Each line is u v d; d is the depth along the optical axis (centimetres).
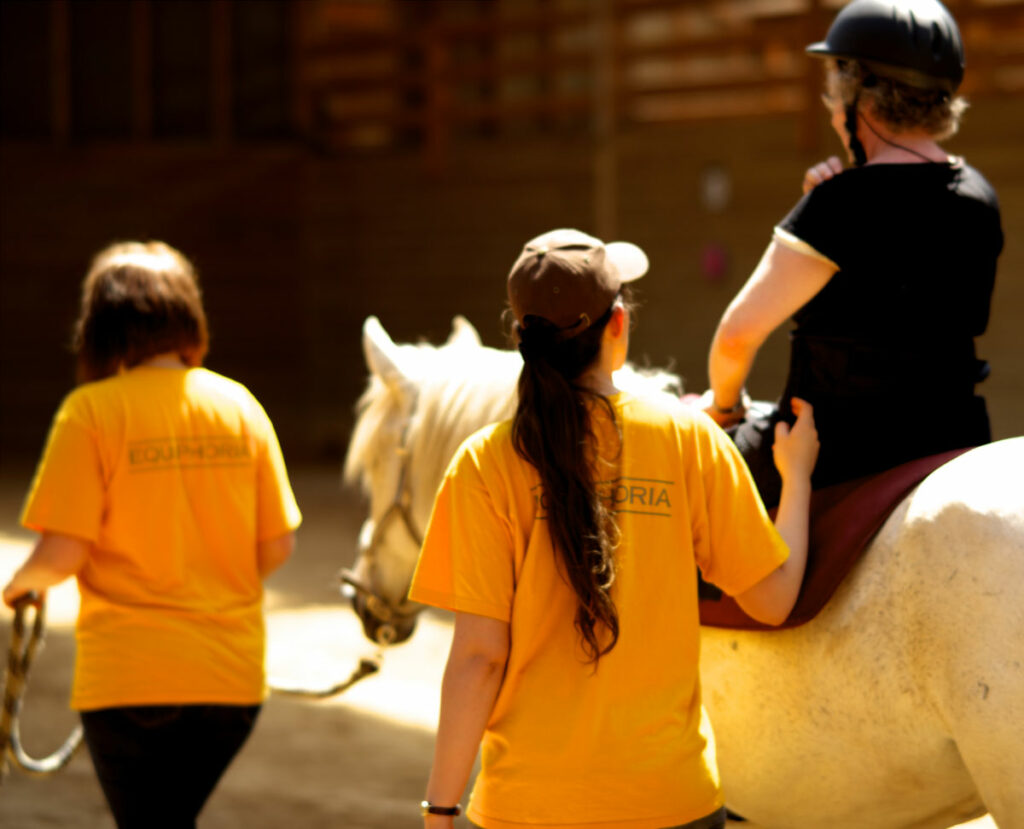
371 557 529
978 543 343
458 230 2831
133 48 2928
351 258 2938
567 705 339
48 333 2953
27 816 756
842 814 401
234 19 2938
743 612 406
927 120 407
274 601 1427
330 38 2925
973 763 341
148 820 481
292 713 1022
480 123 2969
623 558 343
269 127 2972
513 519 345
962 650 340
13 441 2945
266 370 2986
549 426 340
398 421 512
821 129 2458
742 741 415
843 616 377
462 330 553
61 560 459
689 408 370
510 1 2962
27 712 997
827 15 2419
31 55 2934
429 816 334
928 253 392
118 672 463
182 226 2961
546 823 333
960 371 404
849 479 405
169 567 473
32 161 2931
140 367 495
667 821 333
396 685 1102
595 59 2655
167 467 476
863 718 373
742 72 3198
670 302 2603
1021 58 2316
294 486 2428
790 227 400
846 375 403
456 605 342
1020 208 2286
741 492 363
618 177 2645
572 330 350
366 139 3192
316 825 750
